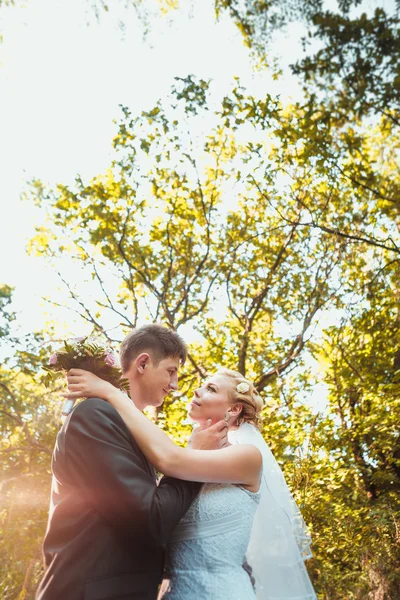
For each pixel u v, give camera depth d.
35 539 7.59
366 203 11.42
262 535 2.59
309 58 10.75
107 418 2.01
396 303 10.75
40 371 10.19
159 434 2.13
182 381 11.79
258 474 2.42
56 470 2.02
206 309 12.20
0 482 8.69
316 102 11.05
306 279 11.07
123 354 2.40
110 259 12.11
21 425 9.50
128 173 11.74
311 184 11.37
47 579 1.87
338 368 11.38
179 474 2.11
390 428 9.59
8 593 6.77
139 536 1.88
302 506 7.45
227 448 2.35
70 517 1.92
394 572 7.68
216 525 2.31
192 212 12.15
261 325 12.50
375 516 8.43
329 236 10.84
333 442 9.66
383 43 10.39
